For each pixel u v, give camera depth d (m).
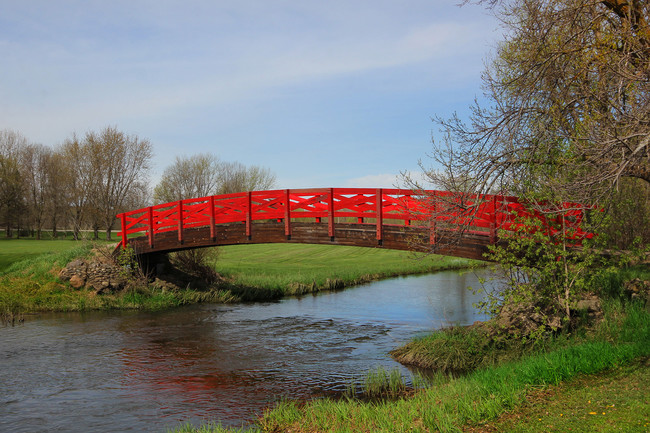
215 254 29.88
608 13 9.90
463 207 10.80
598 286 13.81
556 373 8.63
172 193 62.97
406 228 16.62
